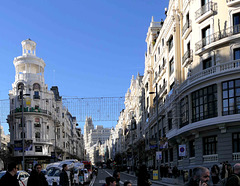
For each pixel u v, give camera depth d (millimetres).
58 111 85438
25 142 37969
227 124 26656
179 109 35375
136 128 82938
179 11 37844
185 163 34094
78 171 29703
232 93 26641
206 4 30344
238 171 6664
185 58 34500
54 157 62281
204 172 4949
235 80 26578
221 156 27203
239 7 27984
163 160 48000
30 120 64375
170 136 38094
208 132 28922
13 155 64688
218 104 27297
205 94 28984
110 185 7023
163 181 31875
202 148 29672
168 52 43312
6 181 7977
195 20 31656
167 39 42969
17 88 66625
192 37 32875
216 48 29188
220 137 27500
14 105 66375
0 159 66875
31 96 66000
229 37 27688
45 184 10461
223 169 16297
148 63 60812
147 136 61969
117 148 143250
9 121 68938
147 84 62906
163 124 46375
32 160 64562
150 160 58469
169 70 42969
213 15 29594
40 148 65062
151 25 59156
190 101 31328
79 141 153625
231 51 28047
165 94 46188
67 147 96125
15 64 69500
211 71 28422
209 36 29688
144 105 66812
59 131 82375
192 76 30922
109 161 138000
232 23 28297
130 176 52219
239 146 26328
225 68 27375
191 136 32219
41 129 65812
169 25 41531
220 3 29203
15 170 8188
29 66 68750
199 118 29609
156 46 54062
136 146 74750
